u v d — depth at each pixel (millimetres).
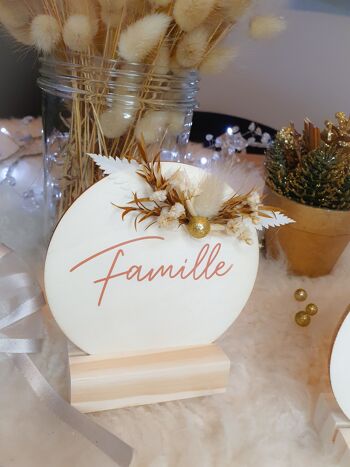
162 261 275
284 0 522
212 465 252
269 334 339
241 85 734
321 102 730
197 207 266
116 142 323
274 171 383
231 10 293
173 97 316
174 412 281
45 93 344
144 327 287
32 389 270
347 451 258
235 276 294
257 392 298
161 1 269
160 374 278
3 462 233
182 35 298
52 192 365
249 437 270
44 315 316
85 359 279
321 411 280
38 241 390
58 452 241
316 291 380
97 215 259
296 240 384
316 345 331
